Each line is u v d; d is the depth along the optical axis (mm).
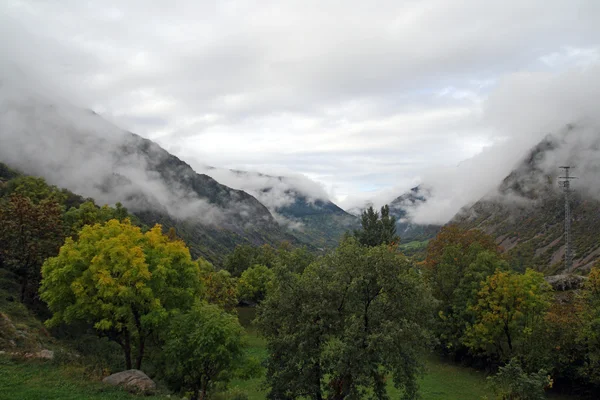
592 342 33812
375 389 24188
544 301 40812
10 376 19781
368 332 23266
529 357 36344
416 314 25516
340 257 26453
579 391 35719
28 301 38438
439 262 55125
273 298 26672
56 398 18219
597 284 36188
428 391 38031
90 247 28391
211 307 26781
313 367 24250
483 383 40906
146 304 27562
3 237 36500
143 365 31359
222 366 24234
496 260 49688
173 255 31844
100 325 25672
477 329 41594
